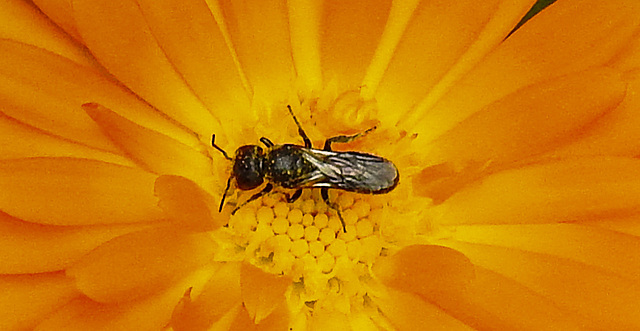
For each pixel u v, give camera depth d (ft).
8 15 0.26
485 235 0.26
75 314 0.24
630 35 0.26
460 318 0.24
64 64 0.25
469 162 0.26
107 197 0.25
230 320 0.25
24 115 0.25
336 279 0.26
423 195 0.26
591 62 0.26
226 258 0.26
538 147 0.26
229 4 0.26
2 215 0.24
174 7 0.26
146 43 0.26
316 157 0.25
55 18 0.25
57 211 0.24
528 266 0.25
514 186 0.26
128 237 0.24
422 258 0.25
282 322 0.24
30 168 0.24
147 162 0.26
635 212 0.25
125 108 0.26
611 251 0.25
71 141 0.25
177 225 0.25
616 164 0.25
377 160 0.25
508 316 0.24
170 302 0.25
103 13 0.25
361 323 0.26
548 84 0.26
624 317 0.24
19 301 0.24
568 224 0.26
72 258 0.25
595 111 0.25
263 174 0.25
